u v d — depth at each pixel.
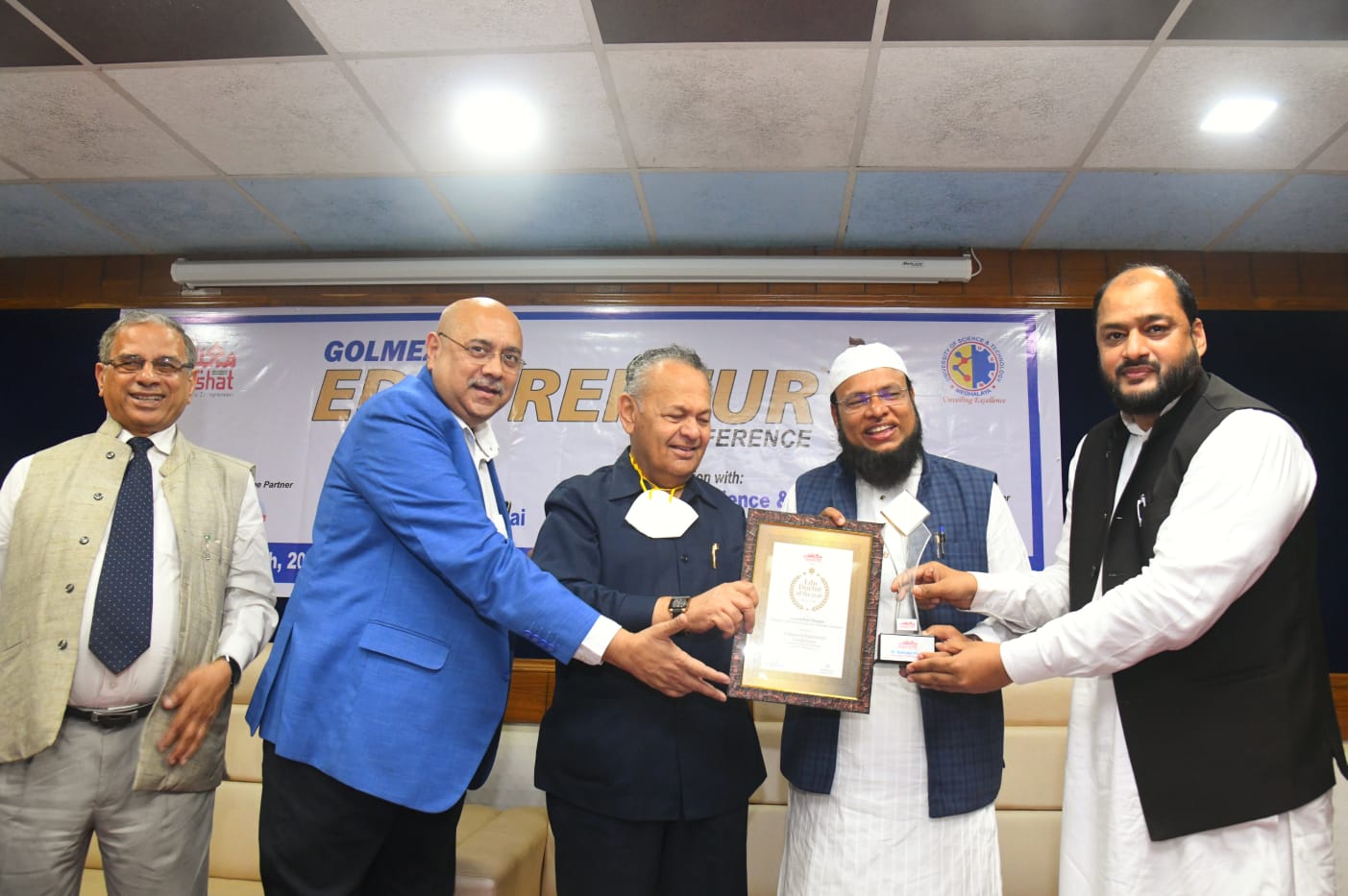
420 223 3.86
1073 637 1.54
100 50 2.69
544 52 2.66
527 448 3.93
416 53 2.68
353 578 1.67
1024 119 2.97
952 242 3.94
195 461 2.17
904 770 1.73
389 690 1.58
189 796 1.99
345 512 1.71
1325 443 3.80
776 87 2.82
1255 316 3.93
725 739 1.74
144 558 1.99
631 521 1.82
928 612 1.82
